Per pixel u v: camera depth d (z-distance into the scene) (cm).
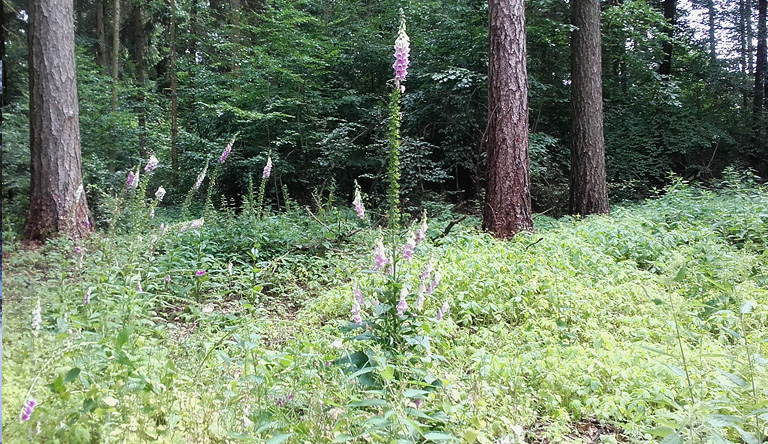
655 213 771
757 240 653
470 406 246
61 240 536
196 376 237
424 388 218
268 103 1138
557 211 1125
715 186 1172
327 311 458
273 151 1125
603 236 632
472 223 832
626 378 293
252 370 271
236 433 183
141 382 205
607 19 1220
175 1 1452
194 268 505
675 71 1769
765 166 1627
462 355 327
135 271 389
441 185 1211
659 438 249
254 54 1284
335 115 1253
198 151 1234
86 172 985
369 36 1302
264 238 653
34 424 172
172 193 1338
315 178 1206
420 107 1156
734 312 392
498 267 489
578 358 321
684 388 269
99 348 222
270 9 1231
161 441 185
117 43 1351
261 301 502
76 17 1547
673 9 1745
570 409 286
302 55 1168
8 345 196
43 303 264
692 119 1433
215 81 1260
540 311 425
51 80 680
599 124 951
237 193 1233
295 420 217
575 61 955
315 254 669
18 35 880
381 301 244
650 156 1364
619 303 445
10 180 682
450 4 1212
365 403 181
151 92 1680
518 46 698
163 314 394
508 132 696
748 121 1678
